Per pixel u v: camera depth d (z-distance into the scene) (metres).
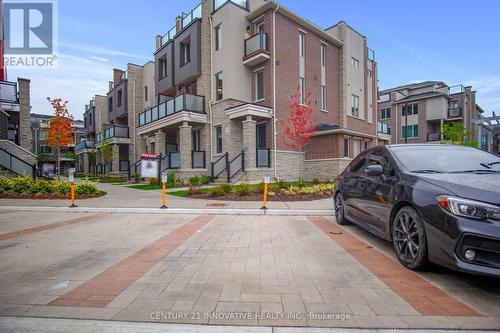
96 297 3.01
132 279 3.51
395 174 4.48
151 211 8.81
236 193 11.77
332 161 19.02
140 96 30.14
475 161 4.58
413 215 3.73
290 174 18.92
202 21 19.83
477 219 2.99
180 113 18.39
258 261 4.18
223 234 5.92
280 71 18.38
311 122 17.44
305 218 7.76
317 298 2.98
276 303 2.87
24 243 5.26
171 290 3.18
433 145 5.19
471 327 2.43
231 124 17.89
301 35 20.28
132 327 2.45
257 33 18.69
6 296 3.05
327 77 22.30
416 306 2.80
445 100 38.62
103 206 9.46
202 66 19.62
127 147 32.00
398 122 41.56
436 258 3.32
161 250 4.77
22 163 15.30
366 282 3.39
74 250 4.80
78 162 47.19
